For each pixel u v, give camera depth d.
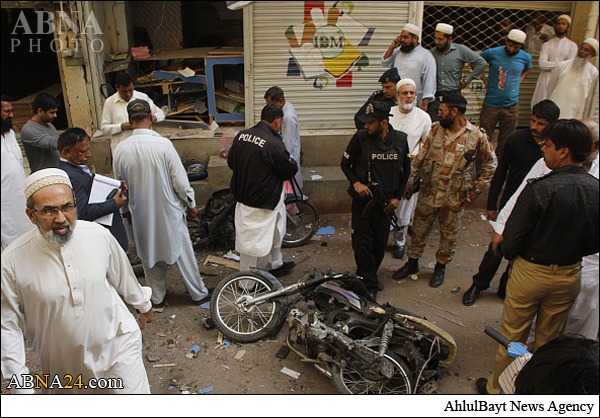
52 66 7.65
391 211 4.17
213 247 5.37
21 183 4.39
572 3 6.95
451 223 4.45
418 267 5.00
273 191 4.17
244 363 3.73
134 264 4.96
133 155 3.73
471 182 4.30
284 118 5.32
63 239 2.19
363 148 4.07
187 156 6.48
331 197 6.23
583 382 1.24
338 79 6.57
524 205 2.85
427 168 4.34
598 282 3.45
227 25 8.90
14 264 2.21
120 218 3.71
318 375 3.61
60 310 2.26
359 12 6.30
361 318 3.55
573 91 6.21
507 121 6.20
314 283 3.77
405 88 4.62
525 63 6.02
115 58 6.96
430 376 3.32
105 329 2.43
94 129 6.55
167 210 3.89
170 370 3.64
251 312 3.97
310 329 3.37
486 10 6.96
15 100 6.84
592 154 3.34
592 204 2.71
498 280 4.90
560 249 2.81
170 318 4.25
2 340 2.19
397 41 5.80
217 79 7.02
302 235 5.66
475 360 3.78
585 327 3.58
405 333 3.43
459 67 5.93
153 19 7.62
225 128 6.77
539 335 3.14
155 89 7.16
